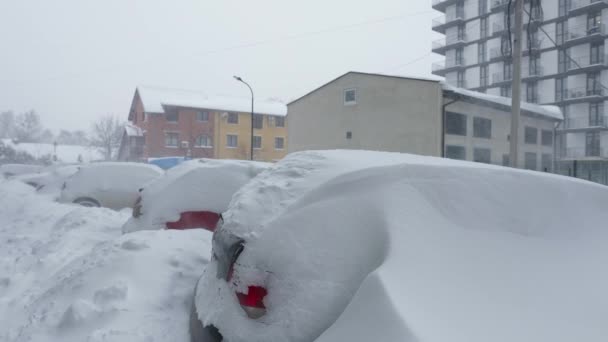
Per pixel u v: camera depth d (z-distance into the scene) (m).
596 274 2.04
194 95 52.53
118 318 2.88
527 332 1.60
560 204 2.64
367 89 24.52
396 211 2.18
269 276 2.13
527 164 29.14
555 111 32.69
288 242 2.17
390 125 23.42
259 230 2.29
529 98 53.47
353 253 2.09
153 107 46.88
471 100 23.08
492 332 1.59
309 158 2.88
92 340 2.64
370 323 1.67
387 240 2.04
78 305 2.98
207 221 5.34
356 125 25.05
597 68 47.62
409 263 1.90
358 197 2.28
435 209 2.29
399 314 1.61
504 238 2.24
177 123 47.41
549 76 51.62
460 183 2.48
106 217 7.42
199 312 2.52
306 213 2.26
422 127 22.27
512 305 1.75
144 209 5.44
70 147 77.12
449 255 2.01
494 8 55.72
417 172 2.46
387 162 2.62
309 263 2.09
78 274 3.60
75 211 7.79
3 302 3.84
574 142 49.81
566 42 49.66
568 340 1.57
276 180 2.71
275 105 54.81
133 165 10.06
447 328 1.58
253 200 2.54
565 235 2.41
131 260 3.63
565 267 2.08
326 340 1.79
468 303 1.74
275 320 2.04
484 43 58.56
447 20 62.03
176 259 3.82
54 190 13.45
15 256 5.79
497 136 26.05
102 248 4.18
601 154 47.38
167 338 2.73
